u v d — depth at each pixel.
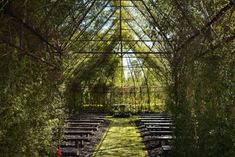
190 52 7.89
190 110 7.56
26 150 5.75
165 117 16.34
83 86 21.12
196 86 7.00
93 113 22.23
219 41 5.64
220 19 5.77
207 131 6.05
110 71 21.72
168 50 9.82
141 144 11.11
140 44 17.73
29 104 5.82
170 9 8.45
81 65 18.00
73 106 18.72
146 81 22.47
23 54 5.91
